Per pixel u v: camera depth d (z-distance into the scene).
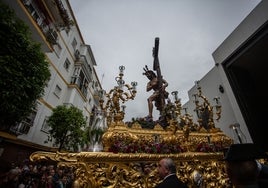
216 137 4.95
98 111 4.54
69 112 12.18
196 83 6.34
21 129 10.26
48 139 11.98
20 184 6.16
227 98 8.39
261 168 2.39
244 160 1.53
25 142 10.26
